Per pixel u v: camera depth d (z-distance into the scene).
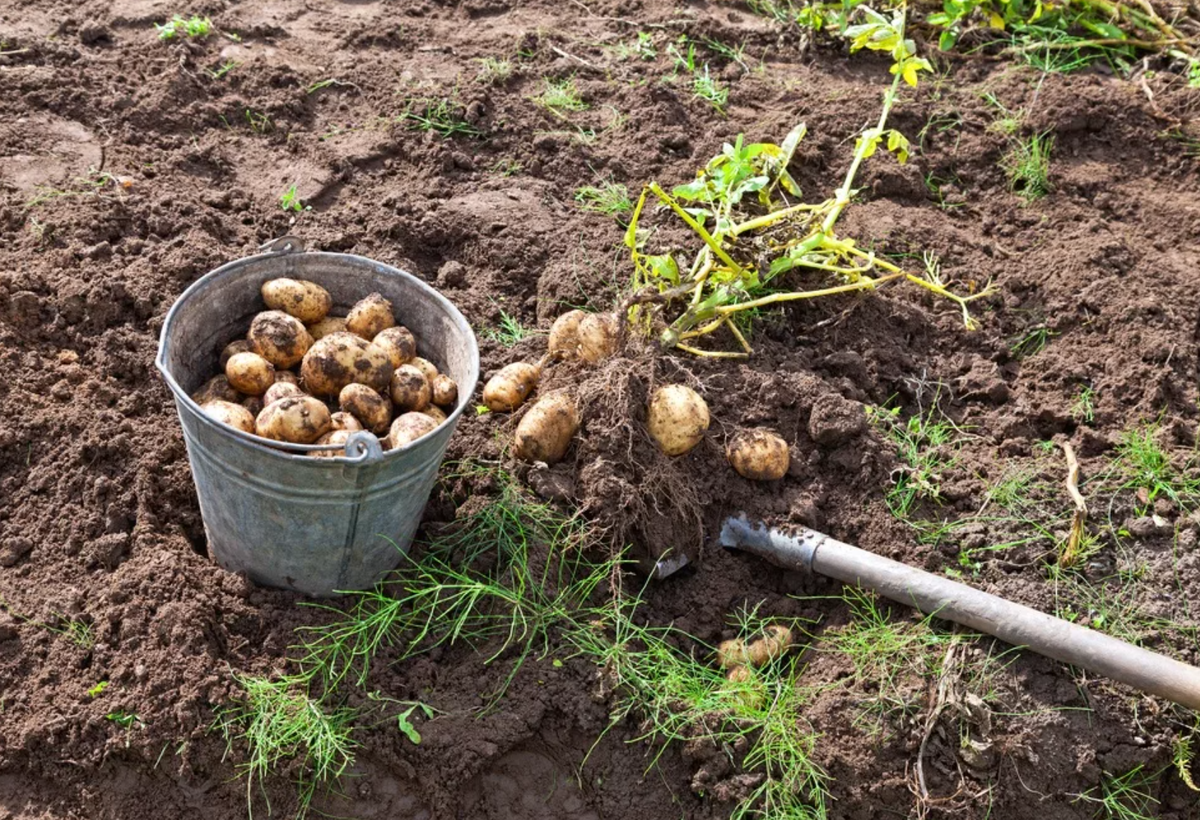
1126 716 1.33
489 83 2.02
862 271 1.69
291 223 1.75
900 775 1.31
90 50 1.99
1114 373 1.65
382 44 2.12
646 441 1.43
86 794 1.26
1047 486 1.51
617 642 1.35
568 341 1.52
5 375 1.50
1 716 1.28
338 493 1.22
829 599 1.43
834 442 1.51
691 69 2.09
